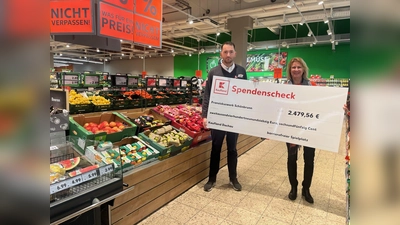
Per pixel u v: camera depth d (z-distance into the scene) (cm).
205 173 347
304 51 1418
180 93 866
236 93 281
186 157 303
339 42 1259
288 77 278
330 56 1341
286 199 284
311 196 282
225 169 386
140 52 1917
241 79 280
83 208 144
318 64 1375
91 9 319
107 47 444
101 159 184
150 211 249
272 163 416
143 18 389
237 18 953
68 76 711
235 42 962
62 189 141
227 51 292
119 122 315
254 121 273
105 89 702
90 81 766
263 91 269
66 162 172
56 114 221
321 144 243
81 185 152
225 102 285
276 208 263
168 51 1703
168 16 1127
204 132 348
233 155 310
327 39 1227
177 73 2014
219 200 280
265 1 873
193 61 1919
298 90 254
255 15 948
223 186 319
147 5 394
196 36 1410
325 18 886
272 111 265
